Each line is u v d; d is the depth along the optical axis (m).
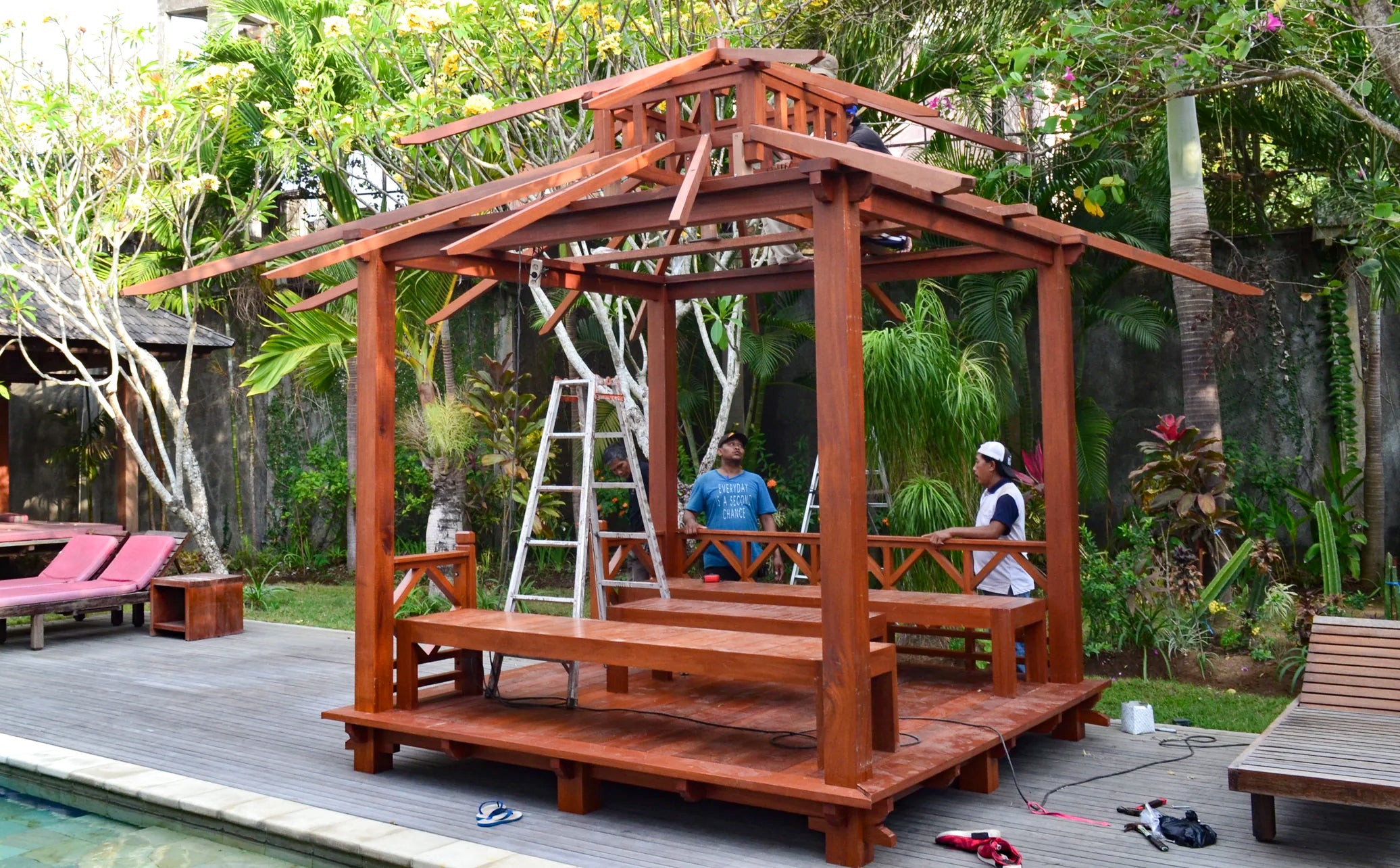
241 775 5.36
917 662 7.41
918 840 4.38
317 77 10.46
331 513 13.85
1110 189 10.24
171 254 12.40
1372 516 9.64
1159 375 10.73
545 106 5.65
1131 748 5.72
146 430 14.37
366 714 5.37
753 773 4.31
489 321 13.55
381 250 5.50
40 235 10.02
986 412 8.23
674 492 7.47
